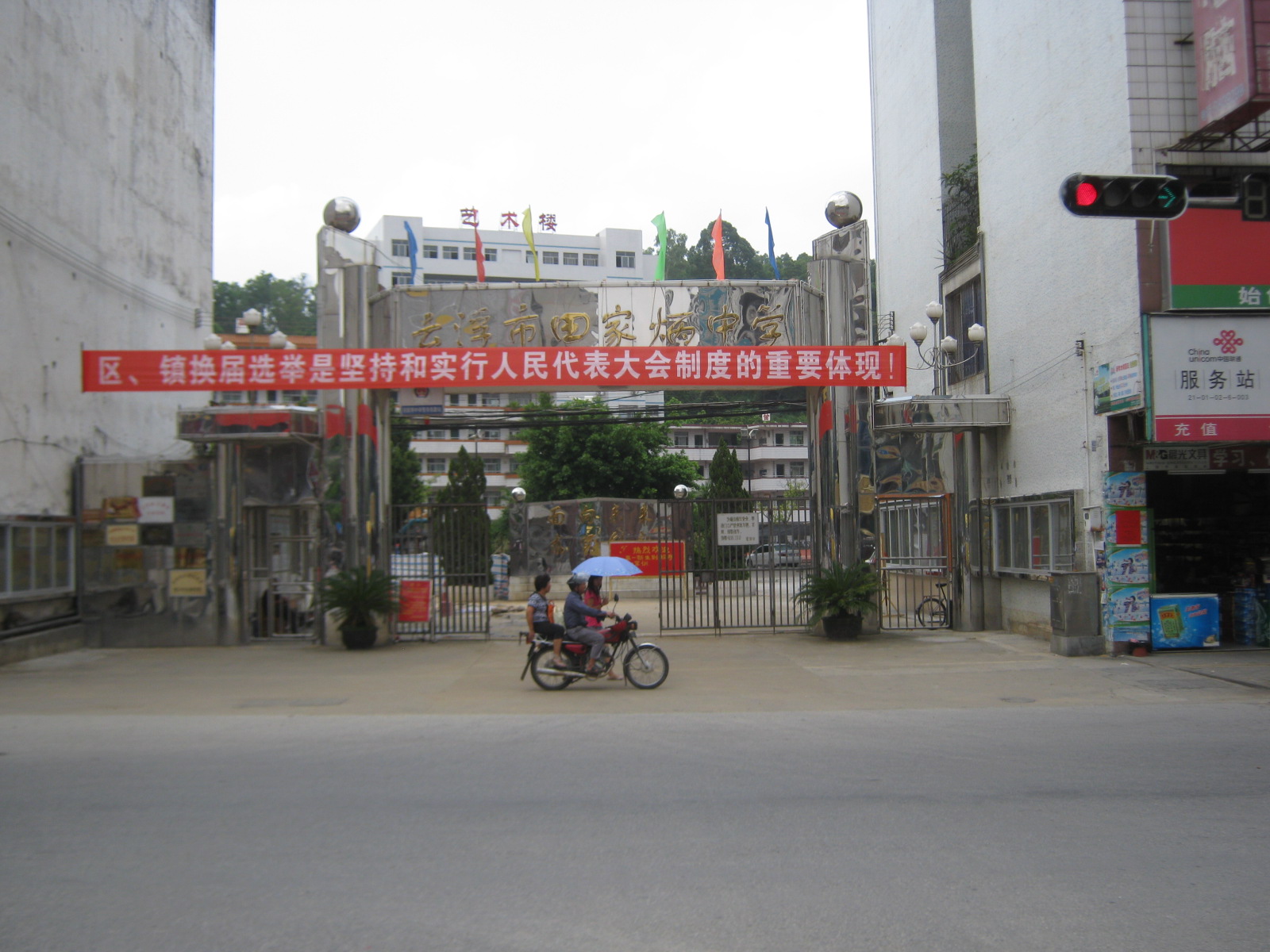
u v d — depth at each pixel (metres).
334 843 5.75
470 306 15.97
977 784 6.98
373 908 4.76
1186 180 13.08
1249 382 12.31
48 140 15.93
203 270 22.27
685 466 38.34
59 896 4.94
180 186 21.11
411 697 11.37
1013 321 16.39
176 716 10.22
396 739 8.92
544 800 6.64
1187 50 12.94
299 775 7.45
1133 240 12.61
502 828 6.00
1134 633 13.50
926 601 18.23
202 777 7.39
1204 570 15.86
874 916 4.61
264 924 4.57
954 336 19.31
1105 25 13.43
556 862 5.39
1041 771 7.36
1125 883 5.03
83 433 16.88
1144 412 12.72
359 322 16.14
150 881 5.13
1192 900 4.82
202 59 22.34
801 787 6.93
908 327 21.88
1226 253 12.46
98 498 16.53
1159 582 15.98
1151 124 12.84
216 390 14.62
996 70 16.89
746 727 9.28
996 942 4.33
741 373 14.86
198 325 21.86
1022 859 5.38
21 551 14.78
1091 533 13.93
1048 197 15.09
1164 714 9.76
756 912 4.68
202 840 5.82
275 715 10.26
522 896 4.89
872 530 16.56
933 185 20.38
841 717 9.79
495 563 29.08
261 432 15.84
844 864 5.32
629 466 36.88
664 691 11.66
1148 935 4.41
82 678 13.03
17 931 4.50
